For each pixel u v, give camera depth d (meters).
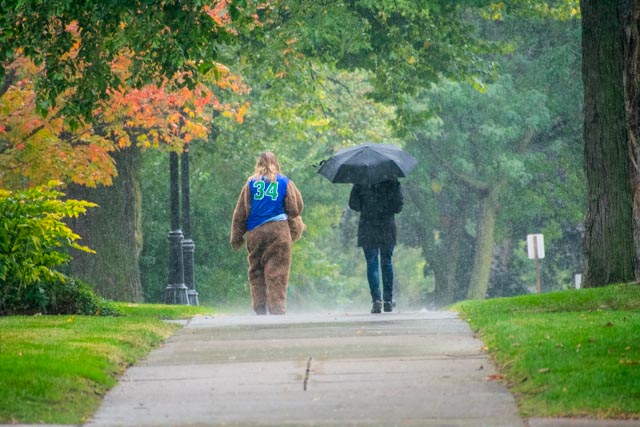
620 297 28.19
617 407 15.26
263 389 17.73
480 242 90.94
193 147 66.75
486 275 91.00
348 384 17.91
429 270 107.94
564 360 18.16
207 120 49.91
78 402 16.83
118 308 32.09
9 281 29.30
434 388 17.42
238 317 30.39
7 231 28.17
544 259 100.12
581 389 16.23
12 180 46.69
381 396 16.94
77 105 35.31
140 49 33.34
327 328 25.22
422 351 20.86
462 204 96.44
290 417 15.74
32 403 16.36
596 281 34.06
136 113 46.06
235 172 73.31
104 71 34.97
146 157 70.38
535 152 89.75
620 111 33.94
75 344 21.09
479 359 19.80
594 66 34.09
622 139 33.88
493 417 15.42
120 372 19.56
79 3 32.97
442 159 90.44
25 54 34.50
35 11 32.97
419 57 54.31
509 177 89.94
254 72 60.19
